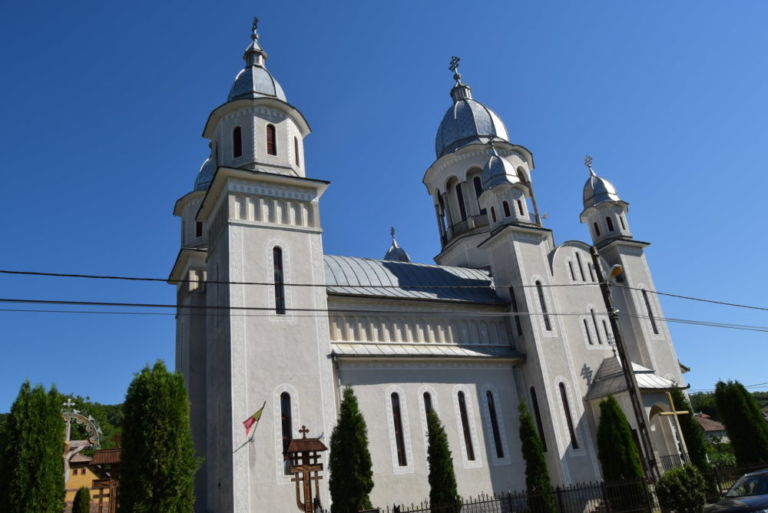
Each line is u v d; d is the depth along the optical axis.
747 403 28.14
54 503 15.78
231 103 29.25
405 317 29.95
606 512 20.84
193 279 32.88
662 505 18.89
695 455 28.25
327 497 22.94
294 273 26.50
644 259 39.31
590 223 41.06
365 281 30.88
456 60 47.56
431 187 44.72
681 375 36.41
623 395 29.33
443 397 28.33
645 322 36.53
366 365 26.86
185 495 16.61
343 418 19.95
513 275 32.69
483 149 41.69
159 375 17.50
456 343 30.77
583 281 35.12
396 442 26.27
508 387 30.52
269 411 23.38
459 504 20.61
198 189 36.94
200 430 29.62
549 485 23.02
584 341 33.03
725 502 16.17
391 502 24.84
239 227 26.05
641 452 27.92
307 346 25.38
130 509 15.80
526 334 31.44
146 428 16.59
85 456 45.44
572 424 29.94
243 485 21.78
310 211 28.17
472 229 40.38
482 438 28.44
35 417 16.19
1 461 15.63
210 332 27.48
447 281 34.12
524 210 34.59
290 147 29.52
